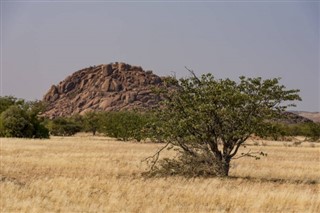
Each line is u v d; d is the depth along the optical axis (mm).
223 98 25109
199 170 26797
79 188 21000
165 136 26375
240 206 17719
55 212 16172
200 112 25062
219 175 26469
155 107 27188
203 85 26297
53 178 24547
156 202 18000
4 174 26969
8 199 17984
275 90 25453
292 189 21906
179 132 26188
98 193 19938
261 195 19391
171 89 26734
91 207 16953
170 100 26656
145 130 27344
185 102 26156
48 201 17984
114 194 19297
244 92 25891
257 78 25391
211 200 18781
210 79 26250
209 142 26500
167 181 23984
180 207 17266
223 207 17672
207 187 21719
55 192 19609
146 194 19891
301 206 17734
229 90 25234
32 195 19516
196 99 25812
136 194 19703
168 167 27312
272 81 25188
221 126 25938
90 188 21359
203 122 25562
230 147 26516
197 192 20234
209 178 25156
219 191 20391
